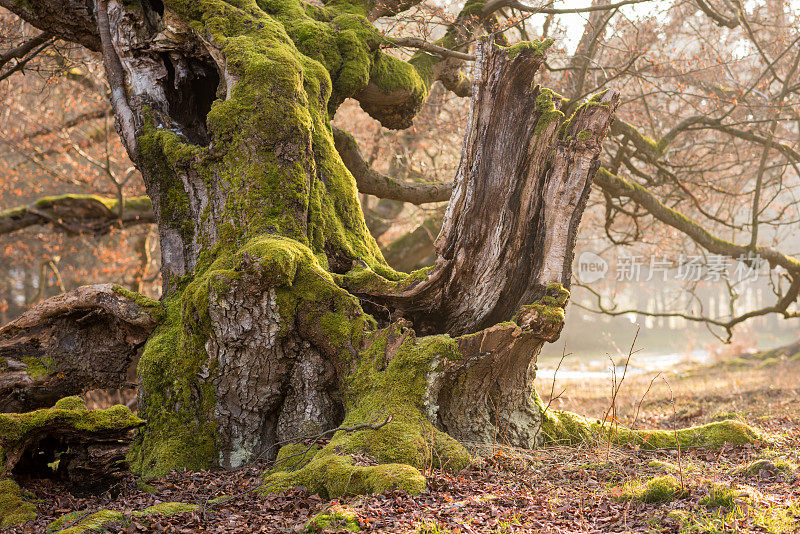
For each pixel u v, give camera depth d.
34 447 5.22
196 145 7.21
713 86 12.15
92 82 13.84
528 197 6.45
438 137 14.46
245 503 4.84
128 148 7.14
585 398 14.59
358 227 7.32
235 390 5.93
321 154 7.17
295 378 6.08
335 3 9.34
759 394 13.36
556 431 6.63
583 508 4.55
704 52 12.40
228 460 5.99
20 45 9.84
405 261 15.18
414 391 5.67
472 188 6.23
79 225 13.38
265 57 6.57
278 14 8.04
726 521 4.05
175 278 6.76
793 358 22.27
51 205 13.08
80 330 6.46
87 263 23.05
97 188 15.39
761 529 3.93
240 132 6.44
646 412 11.67
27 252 19.14
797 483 4.88
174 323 6.37
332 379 6.13
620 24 11.71
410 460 5.12
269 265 5.60
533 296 6.36
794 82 13.26
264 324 5.79
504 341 5.84
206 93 7.74
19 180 17.66
